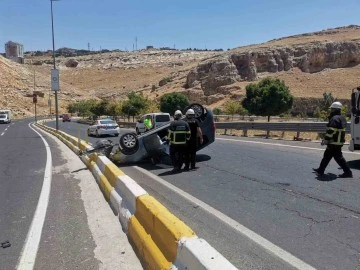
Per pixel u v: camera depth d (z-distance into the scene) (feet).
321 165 32.22
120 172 25.38
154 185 31.09
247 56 377.50
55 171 40.50
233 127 85.10
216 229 19.80
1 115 233.14
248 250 16.94
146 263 14.97
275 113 173.99
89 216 22.68
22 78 467.93
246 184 30.01
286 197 25.53
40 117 358.02
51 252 17.38
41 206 25.45
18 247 18.17
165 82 468.75
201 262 10.39
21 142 84.02
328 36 444.96
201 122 43.98
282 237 18.34
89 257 16.63
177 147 37.17
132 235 17.83
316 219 20.76
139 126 98.02
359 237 18.02
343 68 362.74
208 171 36.42
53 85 105.40
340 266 15.07
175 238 12.41
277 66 377.30
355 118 37.78
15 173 40.14
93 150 41.29
